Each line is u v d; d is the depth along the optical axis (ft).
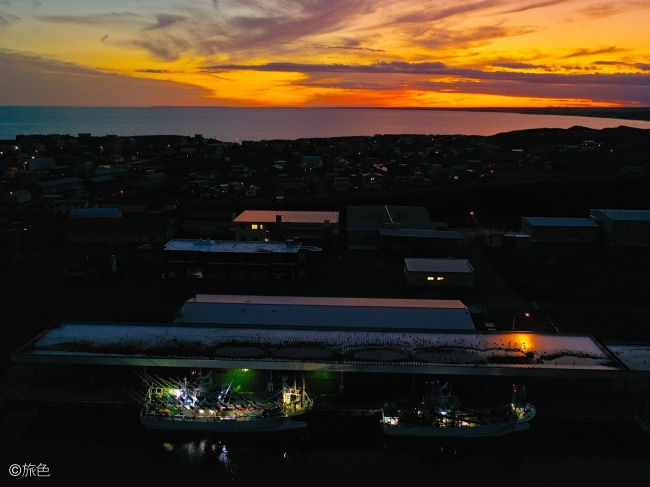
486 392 142.92
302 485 115.75
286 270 225.76
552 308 197.36
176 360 137.28
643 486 114.52
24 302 198.08
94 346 143.84
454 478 118.32
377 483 116.37
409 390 145.07
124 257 257.75
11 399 137.49
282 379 137.80
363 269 246.06
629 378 135.13
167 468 119.85
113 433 130.11
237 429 130.11
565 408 137.18
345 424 134.00
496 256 266.77
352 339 150.10
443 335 153.28
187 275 227.81
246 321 163.94
